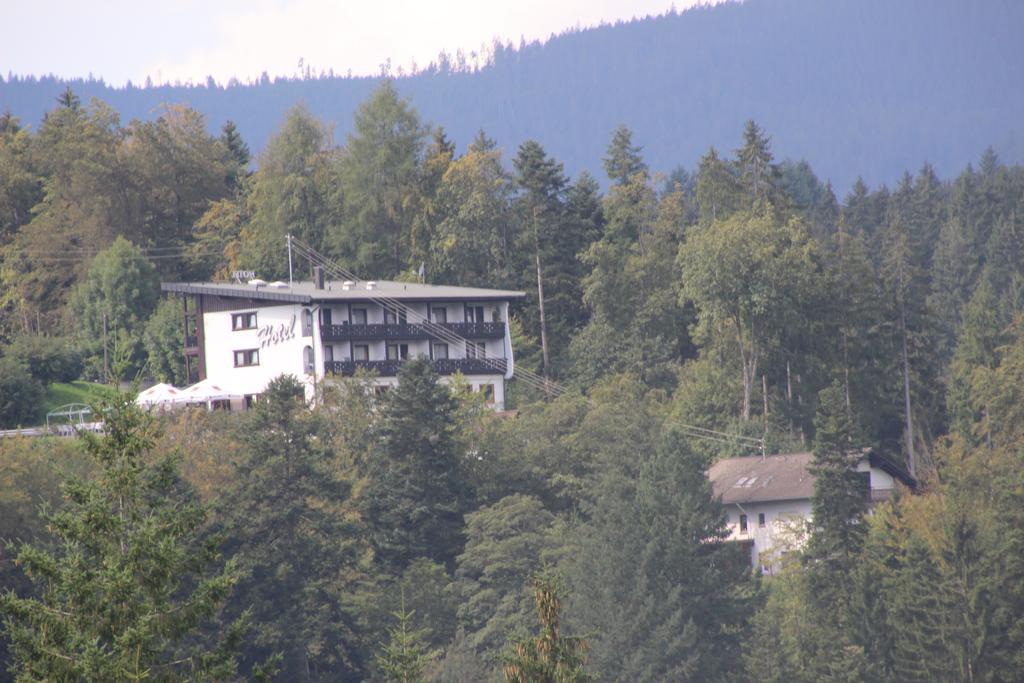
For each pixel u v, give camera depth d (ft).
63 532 335.06
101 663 317.22
